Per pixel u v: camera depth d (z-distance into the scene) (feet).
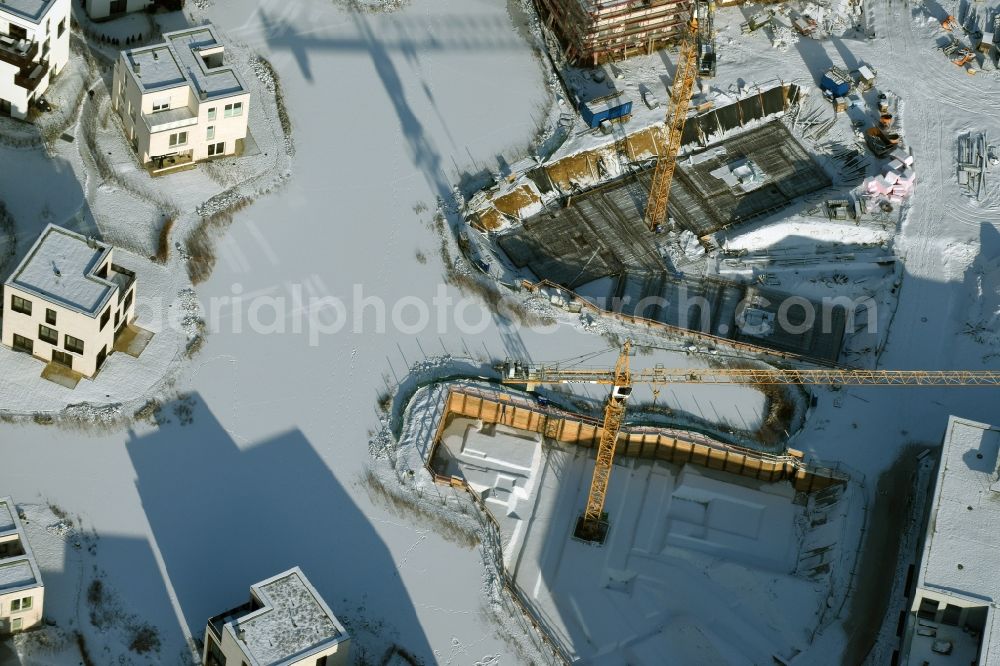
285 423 588.91
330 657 510.17
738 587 589.32
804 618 579.89
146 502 559.38
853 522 597.11
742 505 611.88
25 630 521.65
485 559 571.28
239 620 503.20
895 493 605.31
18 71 622.95
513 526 596.70
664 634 574.97
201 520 559.38
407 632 549.13
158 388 586.86
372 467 584.40
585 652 569.23
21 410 571.69
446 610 556.92
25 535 515.91
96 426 572.92
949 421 583.99
